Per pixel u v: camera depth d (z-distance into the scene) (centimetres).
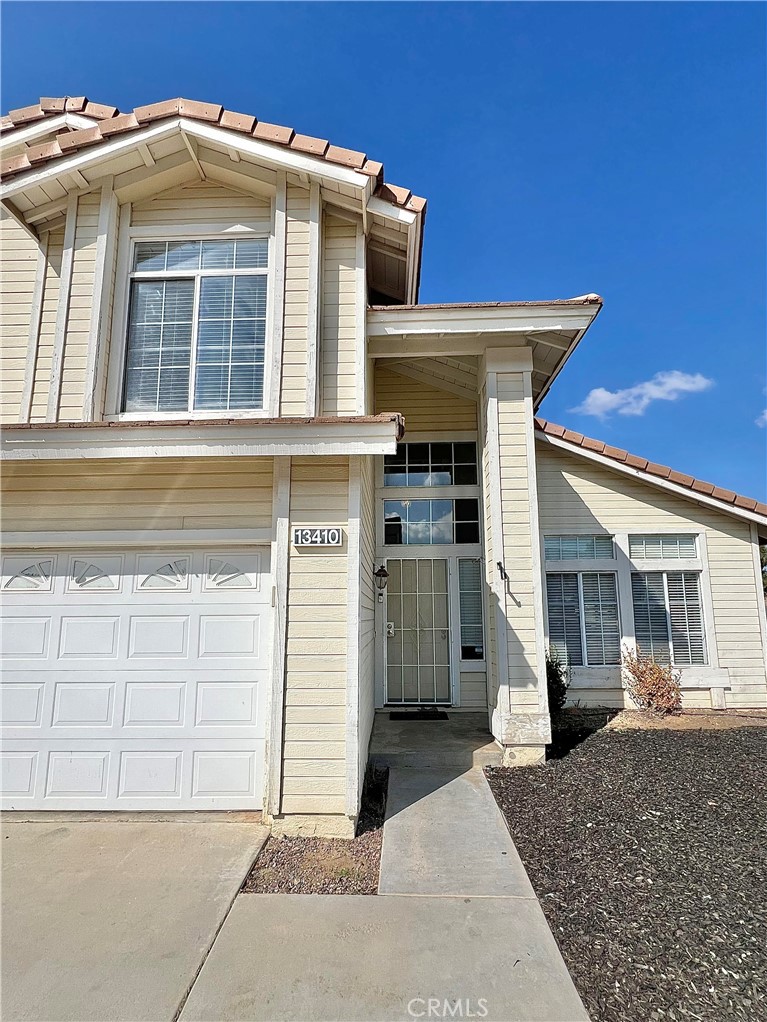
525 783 538
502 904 327
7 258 564
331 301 543
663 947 280
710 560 886
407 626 846
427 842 415
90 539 486
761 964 263
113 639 484
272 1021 233
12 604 490
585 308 615
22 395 529
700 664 867
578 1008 239
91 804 462
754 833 415
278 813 430
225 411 521
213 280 547
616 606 880
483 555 807
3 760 471
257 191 559
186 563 491
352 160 507
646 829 425
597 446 875
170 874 364
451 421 902
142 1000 246
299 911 321
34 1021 232
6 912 318
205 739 468
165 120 514
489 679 711
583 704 852
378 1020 234
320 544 461
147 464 492
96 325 520
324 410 525
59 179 531
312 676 448
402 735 680
